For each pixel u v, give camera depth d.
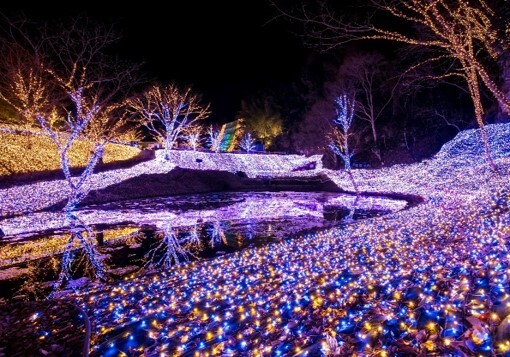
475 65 5.89
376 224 11.49
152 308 5.69
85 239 11.81
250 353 3.91
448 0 7.39
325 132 41.78
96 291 6.99
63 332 5.00
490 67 24.09
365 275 5.57
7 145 25.92
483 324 3.31
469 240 6.49
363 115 40.78
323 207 18.56
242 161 39.53
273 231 12.71
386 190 24.83
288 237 11.59
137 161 34.31
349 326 3.99
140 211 17.84
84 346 4.34
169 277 7.59
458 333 3.35
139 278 7.72
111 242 11.39
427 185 23.44
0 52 25.00
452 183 21.56
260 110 51.12
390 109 39.06
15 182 23.70
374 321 3.90
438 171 26.75
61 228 13.57
